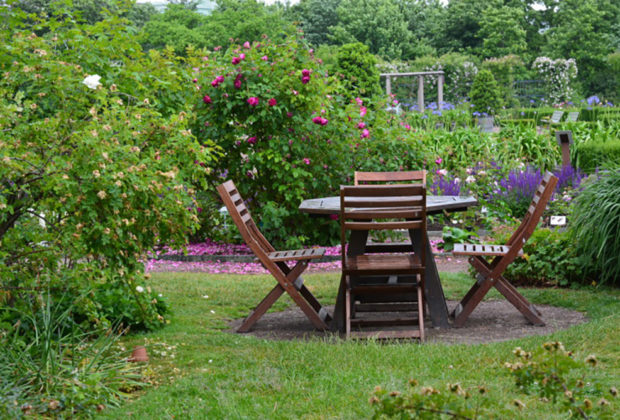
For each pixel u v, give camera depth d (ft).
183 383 13.43
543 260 23.11
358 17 167.12
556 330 17.67
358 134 31.91
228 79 30.01
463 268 27.14
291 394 12.78
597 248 21.48
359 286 18.20
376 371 13.85
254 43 31.37
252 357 15.24
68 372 13.29
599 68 146.30
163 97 22.81
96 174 13.08
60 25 20.10
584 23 145.79
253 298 22.71
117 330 17.79
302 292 19.79
